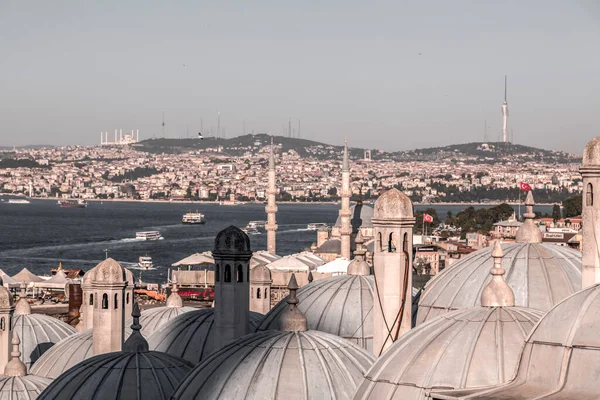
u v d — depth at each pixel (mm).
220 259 58281
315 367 47875
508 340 40562
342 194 142625
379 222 52781
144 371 54344
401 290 52438
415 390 39906
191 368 56000
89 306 83500
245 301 58500
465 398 34656
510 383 35781
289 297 51500
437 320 43062
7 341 77625
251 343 49688
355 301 63375
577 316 34750
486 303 43375
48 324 86000
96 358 56188
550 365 34562
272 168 177000
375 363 42219
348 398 47031
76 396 53438
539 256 57594
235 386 47375
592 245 47906
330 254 177125
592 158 47969
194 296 165875
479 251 60312
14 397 63094
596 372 33312
